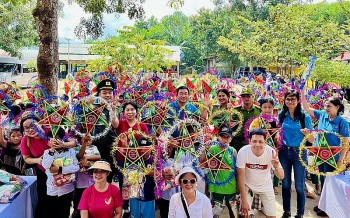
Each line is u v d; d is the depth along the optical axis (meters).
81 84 8.55
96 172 3.75
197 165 4.25
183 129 4.25
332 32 15.55
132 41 17.50
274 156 4.14
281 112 5.02
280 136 4.77
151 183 4.18
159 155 4.19
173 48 34.12
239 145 5.31
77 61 31.16
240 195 4.27
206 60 45.47
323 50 15.79
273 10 17.06
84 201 3.81
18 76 25.09
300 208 4.82
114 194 3.87
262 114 4.98
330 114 4.79
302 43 15.55
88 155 4.45
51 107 4.17
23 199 4.22
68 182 4.17
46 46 7.16
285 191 4.97
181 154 4.21
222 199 4.40
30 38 19.91
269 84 8.93
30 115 4.37
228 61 36.53
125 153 4.11
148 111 5.39
